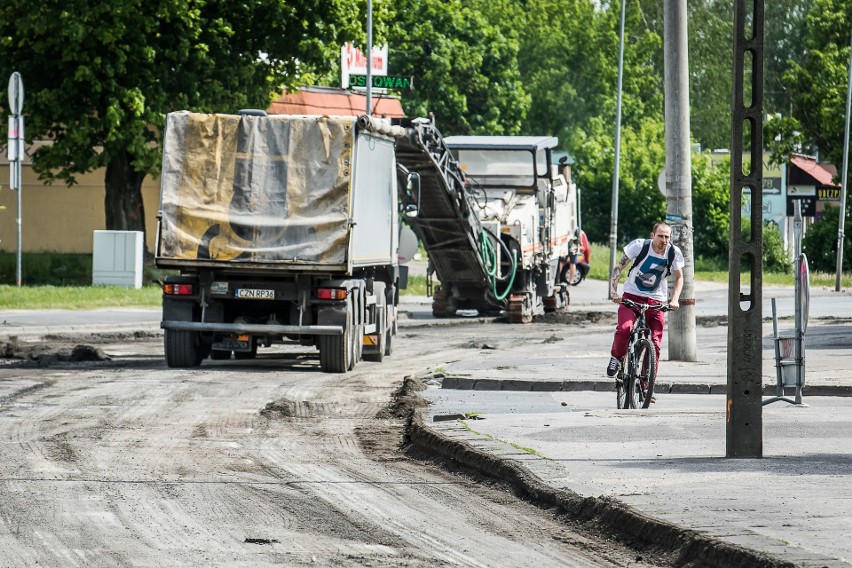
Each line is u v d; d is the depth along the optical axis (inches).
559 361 2402.8
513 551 893.8
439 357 2696.9
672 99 2370.8
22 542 909.2
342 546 905.5
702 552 837.8
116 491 1123.9
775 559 778.2
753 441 1223.5
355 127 2393.0
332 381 2162.9
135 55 4744.1
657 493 1024.2
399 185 3090.6
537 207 3944.4
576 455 1243.2
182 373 2249.0
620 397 1722.4
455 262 3705.7
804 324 1700.3
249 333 2379.4
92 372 2237.9
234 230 2383.1
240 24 4950.8
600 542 925.2
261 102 5036.9
